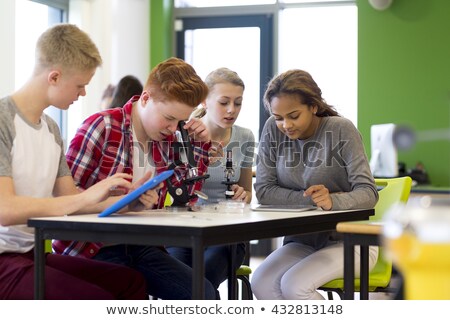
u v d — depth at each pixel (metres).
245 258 3.34
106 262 2.27
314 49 6.83
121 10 6.42
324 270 2.46
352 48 6.73
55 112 5.81
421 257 0.60
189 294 2.32
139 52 6.75
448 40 6.41
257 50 6.96
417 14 6.49
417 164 6.26
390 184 2.83
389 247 0.64
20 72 5.32
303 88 2.62
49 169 2.18
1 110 2.08
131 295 2.22
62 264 2.21
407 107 6.52
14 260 2.06
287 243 2.87
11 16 4.82
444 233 0.61
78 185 2.38
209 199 2.99
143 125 2.38
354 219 2.45
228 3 7.04
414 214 0.65
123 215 2.08
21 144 2.10
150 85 2.30
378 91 6.58
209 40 7.12
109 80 6.17
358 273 2.55
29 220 1.90
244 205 2.52
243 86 3.05
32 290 1.98
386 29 6.55
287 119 2.63
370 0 6.50
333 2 6.73
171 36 7.20
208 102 3.03
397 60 6.54
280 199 2.77
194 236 1.68
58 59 2.10
